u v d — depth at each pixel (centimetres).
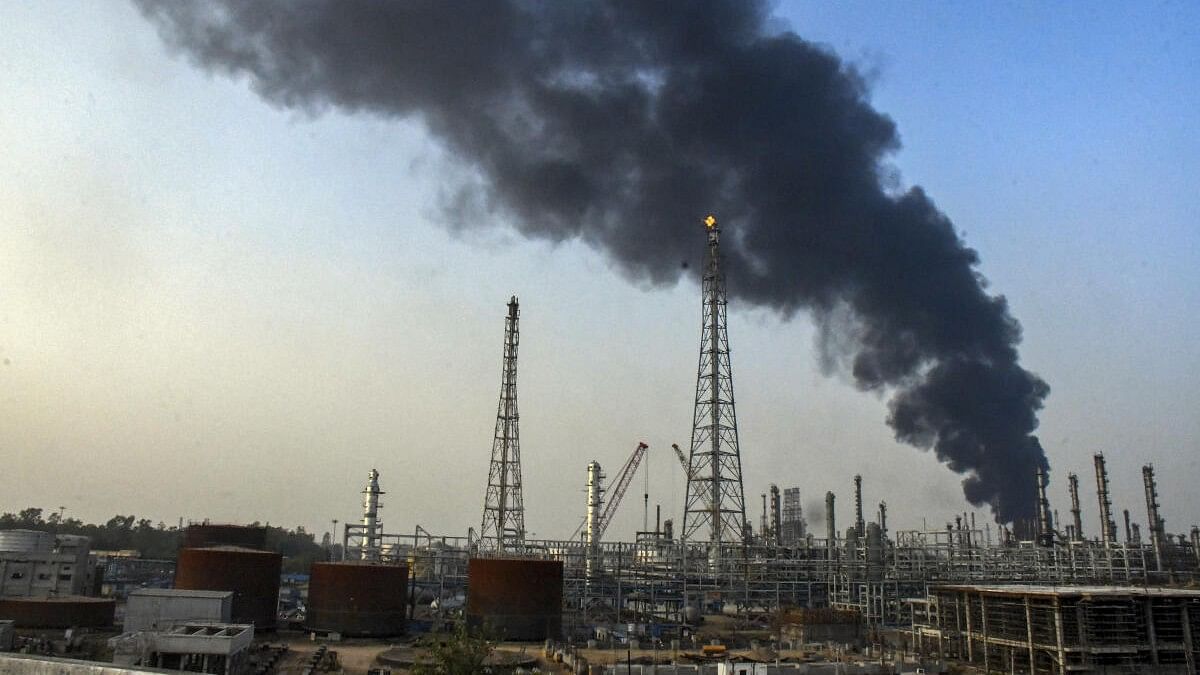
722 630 12600
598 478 17025
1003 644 9944
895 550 15212
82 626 10525
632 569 13638
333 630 10944
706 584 14138
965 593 10856
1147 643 9419
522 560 10875
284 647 9650
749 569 14075
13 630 8819
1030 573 15088
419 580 14025
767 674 8306
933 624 11981
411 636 11206
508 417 14988
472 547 13825
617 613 12825
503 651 9819
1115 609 9338
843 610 12938
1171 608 9562
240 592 11138
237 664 7931
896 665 8925
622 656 9694
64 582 12756
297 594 17025
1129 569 14962
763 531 18875
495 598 10706
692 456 15475
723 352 15675
